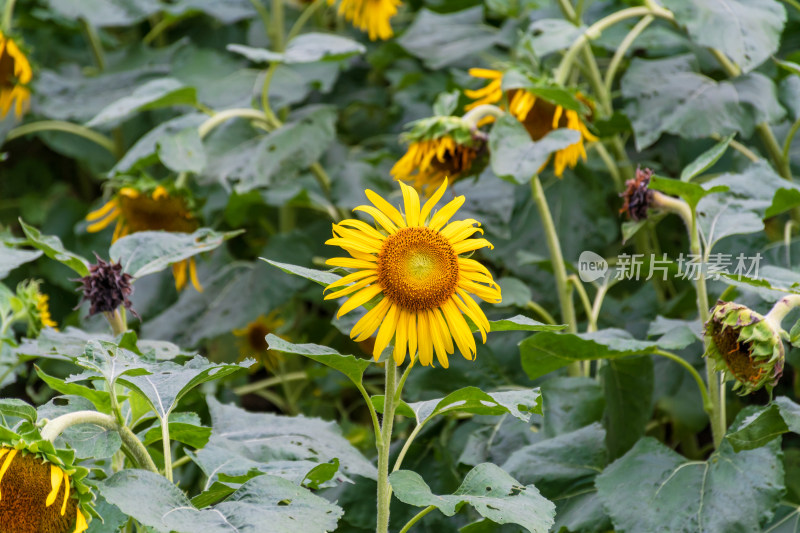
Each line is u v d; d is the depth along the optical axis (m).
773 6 3.55
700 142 4.05
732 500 3.06
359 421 4.75
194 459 2.99
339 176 4.12
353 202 3.97
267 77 3.87
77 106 4.82
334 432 3.21
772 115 3.53
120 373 2.86
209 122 3.70
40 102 4.80
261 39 5.11
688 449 3.71
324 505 2.79
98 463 3.09
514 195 4.03
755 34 3.48
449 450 3.45
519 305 3.53
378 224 2.85
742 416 3.13
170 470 2.87
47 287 4.92
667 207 3.25
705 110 3.53
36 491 2.71
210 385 3.72
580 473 3.22
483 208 3.77
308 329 4.56
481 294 2.86
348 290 2.83
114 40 5.90
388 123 5.18
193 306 3.90
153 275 4.11
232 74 4.75
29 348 3.15
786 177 3.64
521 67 3.48
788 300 2.98
